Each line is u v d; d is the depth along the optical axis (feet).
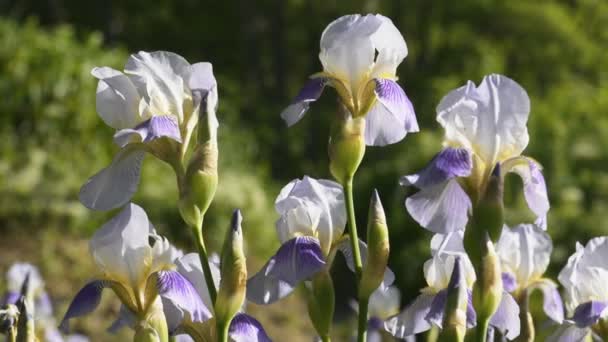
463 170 9.00
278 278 9.38
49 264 42.04
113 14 102.78
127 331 37.83
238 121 73.46
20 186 45.14
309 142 85.30
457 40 105.50
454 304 8.82
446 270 10.12
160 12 105.81
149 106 9.24
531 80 104.53
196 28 107.04
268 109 86.58
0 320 10.60
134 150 9.32
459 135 9.30
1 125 48.96
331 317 9.96
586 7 113.39
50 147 49.29
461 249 10.14
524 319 10.81
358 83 9.73
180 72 9.44
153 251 9.39
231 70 106.42
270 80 109.40
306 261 9.48
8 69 49.83
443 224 9.12
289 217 9.88
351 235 9.67
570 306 10.32
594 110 72.13
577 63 104.32
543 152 54.08
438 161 9.16
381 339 13.74
